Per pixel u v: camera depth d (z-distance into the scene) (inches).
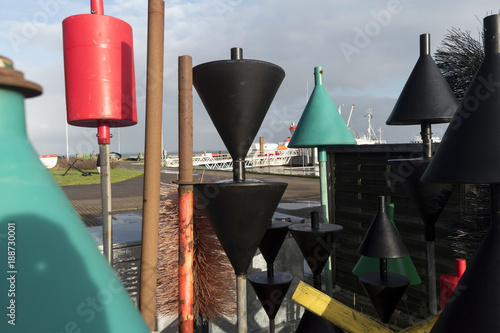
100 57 63.3
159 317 104.3
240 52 59.6
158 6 54.3
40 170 17.5
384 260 78.2
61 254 16.1
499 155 37.7
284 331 126.6
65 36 63.8
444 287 85.4
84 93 63.4
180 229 55.9
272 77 56.6
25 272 15.0
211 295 92.2
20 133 17.4
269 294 80.2
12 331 14.5
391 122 82.5
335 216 207.5
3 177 15.5
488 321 37.3
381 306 77.2
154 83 55.1
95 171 770.8
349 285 198.1
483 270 39.8
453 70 117.3
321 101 119.0
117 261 99.6
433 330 43.7
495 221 41.3
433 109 73.4
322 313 71.1
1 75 16.1
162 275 93.4
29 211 15.7
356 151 186.7
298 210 264.2
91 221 192.5
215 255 93.3
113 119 66.7
